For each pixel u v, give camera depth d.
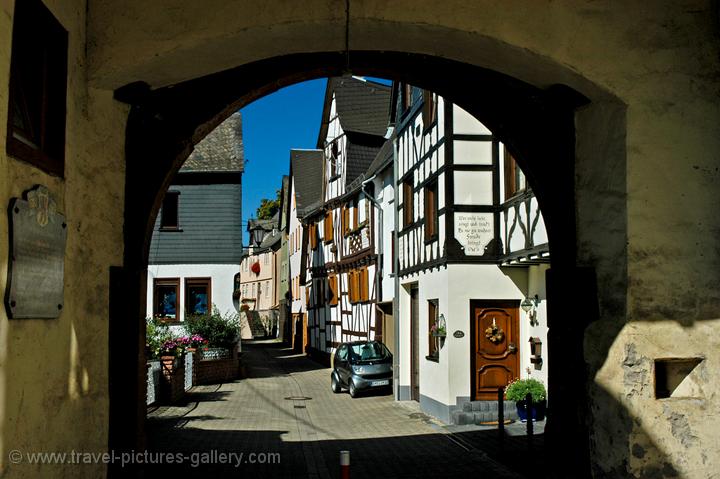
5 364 3.68
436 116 14.53
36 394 4.10
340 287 27.58
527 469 8.73
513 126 6.59
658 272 5.49
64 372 4.56
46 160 4.33
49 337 4.32
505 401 13.51
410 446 10.97
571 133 6.09
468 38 5.45
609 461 5.55
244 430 12.49
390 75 6.86
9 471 3.71
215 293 23.75
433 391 14.71
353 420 14.27
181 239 23.91
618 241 5.57
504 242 13.48
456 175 13.80
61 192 4.59
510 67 5.79
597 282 5.76
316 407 16.39
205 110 6.23
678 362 5.57
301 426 13.25
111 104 5.47
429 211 15.38
